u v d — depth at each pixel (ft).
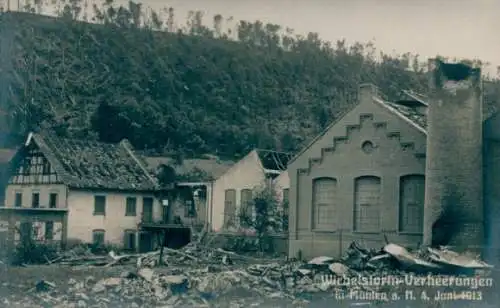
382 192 95.66
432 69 89.86
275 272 89.61
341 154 99.76
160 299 81.56
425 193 90.17
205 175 119.24
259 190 112.57
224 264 101.76
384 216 95.14
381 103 96.68
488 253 87.76
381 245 95.09
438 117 89.04
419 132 92.89
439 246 87.92
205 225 116.98
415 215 93.15
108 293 84.69
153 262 105.70
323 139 101.45
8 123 120.16
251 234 112.06
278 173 112.68
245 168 114.83
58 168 119.85
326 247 99.71
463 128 88.33
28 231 115.03
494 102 100.37
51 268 101.91
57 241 117.80
